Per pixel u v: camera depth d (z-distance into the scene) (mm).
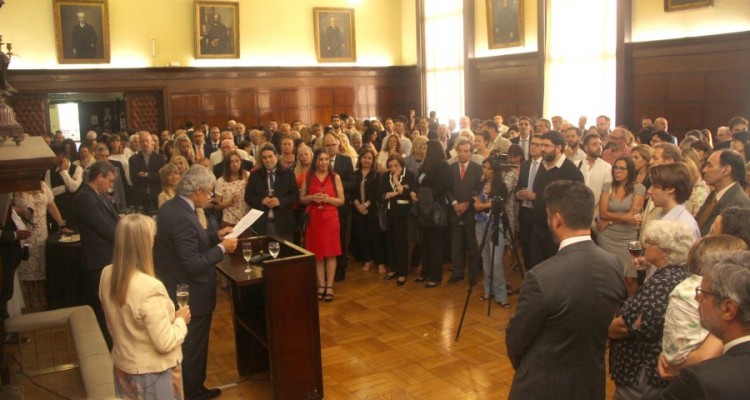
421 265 6773
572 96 12609
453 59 15812
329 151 6773
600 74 11984
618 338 2525
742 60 9773
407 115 17672
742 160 3699
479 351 4793
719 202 3701
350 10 16688
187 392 3918
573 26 12367
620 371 2545
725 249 2146
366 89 17188
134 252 2789
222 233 4176
